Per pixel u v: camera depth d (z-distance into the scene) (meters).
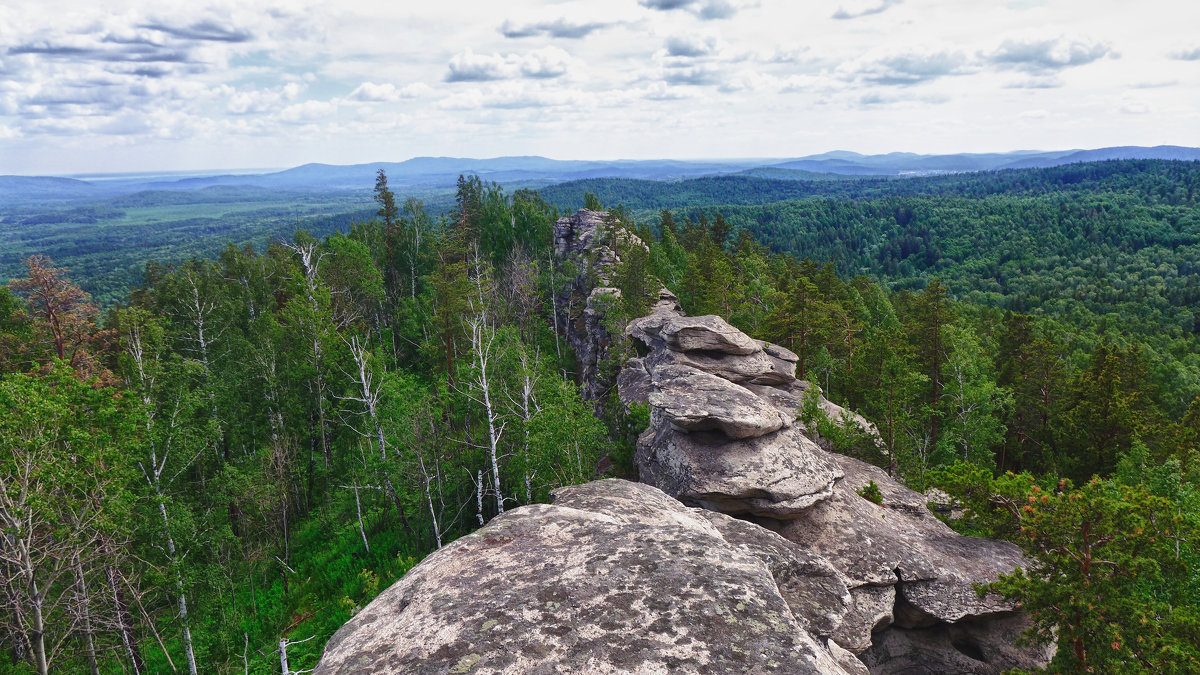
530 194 115.38
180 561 27.81
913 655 16.41
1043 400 48.84
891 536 18.69
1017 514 18.56
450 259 79.44
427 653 6.01
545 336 72.00
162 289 67.50
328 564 37.19
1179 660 12.90
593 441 32.88
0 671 26.36
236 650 30.11
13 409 22.17
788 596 11.74
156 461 30.25
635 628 6.19
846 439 29.42
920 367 48.56
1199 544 15.79
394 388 39.72
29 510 20.92
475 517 38.28
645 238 102.81
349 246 70.38
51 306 37.38
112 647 26.86
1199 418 42.91
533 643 6.03
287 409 46.59
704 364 37.09
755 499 19.39
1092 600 13.85
